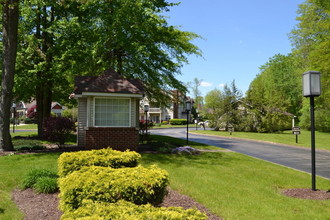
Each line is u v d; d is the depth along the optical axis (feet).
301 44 137.80
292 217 19.30
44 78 62.28
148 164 36.37
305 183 30.63
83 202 12.35
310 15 120.47
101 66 58.70
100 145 44.96
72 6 59.11
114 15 54.24
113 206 11.10
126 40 55.93
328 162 47.91
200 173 32.27
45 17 65.05
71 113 160.76
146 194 14.39
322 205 22.41
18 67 60.34
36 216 18.74
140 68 63.21
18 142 54.39
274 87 169.99
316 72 27.20
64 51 59.11
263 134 108.99
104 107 46.01
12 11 44.16
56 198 22.47
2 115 43.96
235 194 24.50
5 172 30.01
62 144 49.24
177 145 57.88
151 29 57.67
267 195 24.72
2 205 20.65
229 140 85.92
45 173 26.48
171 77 65.36
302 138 96.58
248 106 130.93
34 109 192.85
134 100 46.93
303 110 144.05
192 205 21.18
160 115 234.58
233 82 134.41
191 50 67.21
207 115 138.31
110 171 16.46
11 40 44.86
